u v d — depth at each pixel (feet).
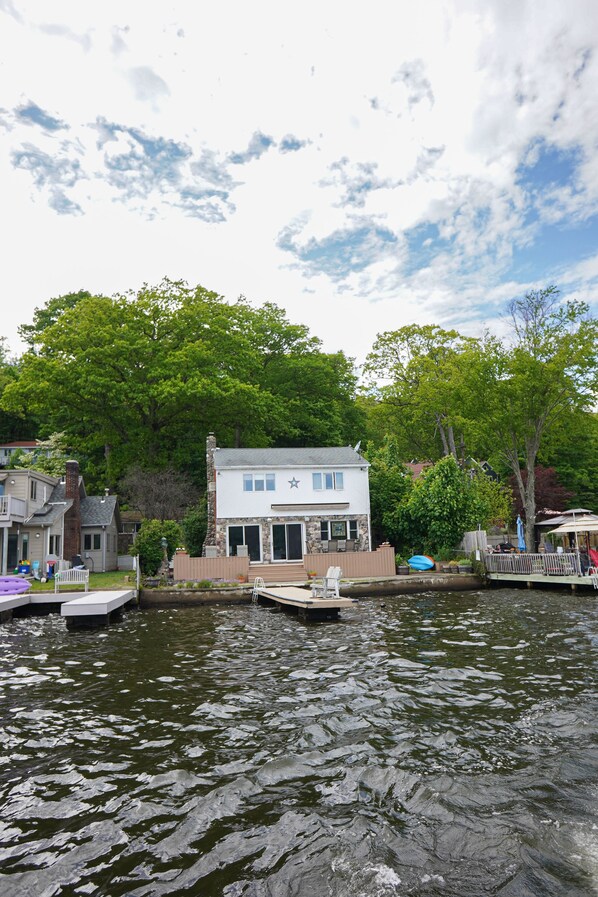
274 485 112.16
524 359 107.96
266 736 25.73
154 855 16.22
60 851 16.56
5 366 205.46
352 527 113.19
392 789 19.92
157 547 97.60
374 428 196.34
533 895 13.92
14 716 29.78
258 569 98.12
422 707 29.19
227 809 18.86
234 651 45.78
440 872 15.01
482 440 122.42
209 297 157.38
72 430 168.14
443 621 57.47
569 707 28.19
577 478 159.33
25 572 100.53
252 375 166.91
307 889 14.46
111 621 66.08
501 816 17.76
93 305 144.77
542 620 55.62
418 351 156.25
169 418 149.79
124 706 31.09
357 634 51.98
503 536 142.61
